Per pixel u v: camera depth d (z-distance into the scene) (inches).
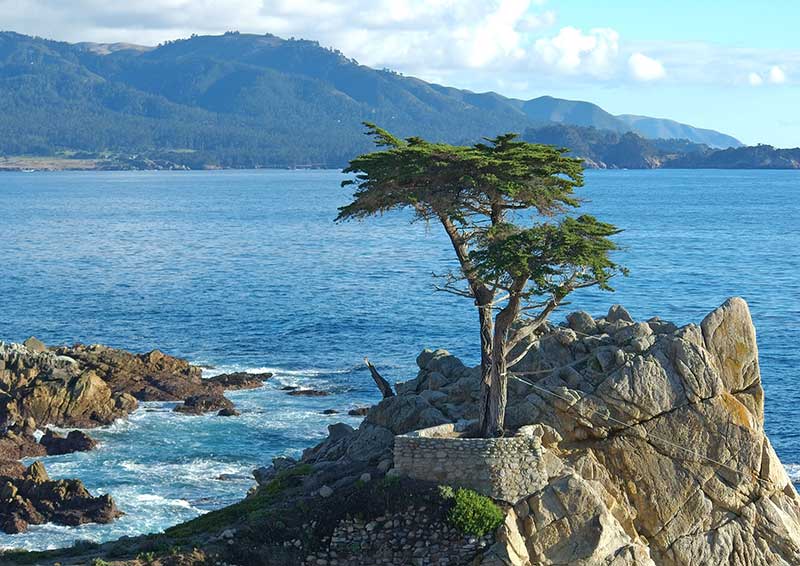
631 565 1393.9
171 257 6830.7
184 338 4055.1
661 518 1501.0
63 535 2130.9
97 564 1376.7
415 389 1740.9
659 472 1510.8
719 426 1517.0
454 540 1389.0
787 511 1525.6
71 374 3078.2
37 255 6953.7
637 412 1521.9
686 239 7293.3
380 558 1396.4
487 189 1460.4
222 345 3914.9
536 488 1413.6
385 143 1561.3
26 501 2234.3
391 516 1408.7
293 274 5841.5
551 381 1566.2
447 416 1608.0
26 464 2591.0
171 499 2349.9
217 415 2982.3
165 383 3240.7
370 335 4042.8
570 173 1470.2
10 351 3238.2
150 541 1485.0
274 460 1919.3
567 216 1491.1
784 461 2541.8
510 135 1480.1
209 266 6299.2
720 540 1493.6
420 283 5364.2
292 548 1406.3
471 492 1407.5
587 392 1539.1
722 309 1563.7
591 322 1691.7
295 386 3302.2
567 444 1523.1
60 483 2292.1
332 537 1408.7
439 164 1438.2
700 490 1507.1
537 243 1440.7
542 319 1517.0
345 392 3216.0
